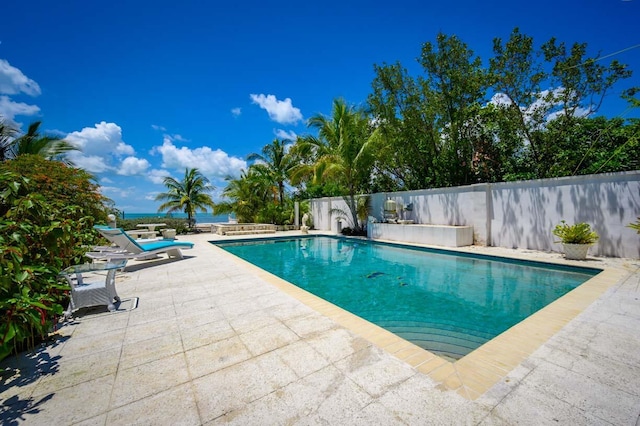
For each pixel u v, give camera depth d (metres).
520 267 6.89
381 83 12.58
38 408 1.80
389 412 1.73
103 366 2.31
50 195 6.86
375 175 16.09
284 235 14.02
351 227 14.87
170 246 7.12
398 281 6.03
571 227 6.93
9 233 2.66
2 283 2.16
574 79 9.93
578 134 10.23
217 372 2.21
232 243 11.96
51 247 3.10
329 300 4.85
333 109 13.88
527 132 10.86
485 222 9.29
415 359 2.38
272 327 3.07
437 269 7.02
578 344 2.62
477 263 7.50
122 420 1.70
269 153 21.08
